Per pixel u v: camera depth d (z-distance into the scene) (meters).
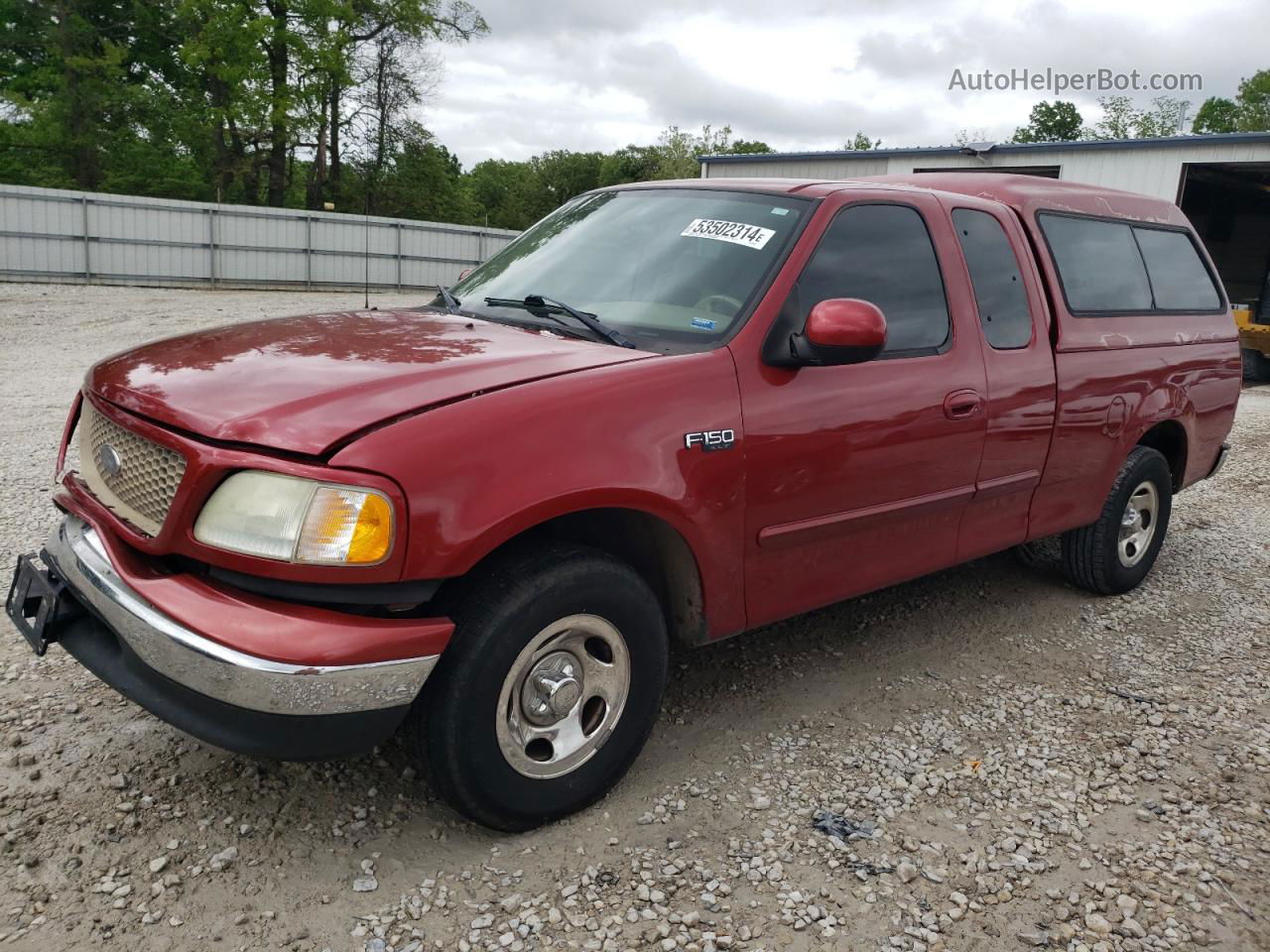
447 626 2.43
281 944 2.31
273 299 24.25
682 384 2.88
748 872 2.66
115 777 2.91
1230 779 3.29
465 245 31.09
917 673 4.01
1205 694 3.96
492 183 108.12
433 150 49.72
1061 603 4.93
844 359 3.02
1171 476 5.26
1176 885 2.71
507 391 2.60
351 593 2.35
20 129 40.50
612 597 2.75
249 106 39.62
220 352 2.92
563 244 3.80
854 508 3.39
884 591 4.97
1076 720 3.67
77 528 2.81
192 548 2.39
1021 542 4.34
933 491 3.67
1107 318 4.55
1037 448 4.12
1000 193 4.35
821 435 3.19
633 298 3.32
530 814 2.73
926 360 3.58
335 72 41.53
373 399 2.49
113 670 2.53
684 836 2.81
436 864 2.63
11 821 2.69
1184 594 5.18
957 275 3.80
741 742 3.37
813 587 3.40
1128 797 3.15
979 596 4.97
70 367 11.70
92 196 25.30
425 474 2.36
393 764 3.09
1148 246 5.05
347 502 2.29
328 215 28.53
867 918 2.51
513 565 2.60
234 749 2.33
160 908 2.40
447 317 3.45
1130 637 4.54
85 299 21.50
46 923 2.33
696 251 3.39
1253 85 67.31
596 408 2.69
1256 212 26.39
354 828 2.76
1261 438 10.19
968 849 2.83
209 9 39.44
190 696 2.34
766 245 3.30
